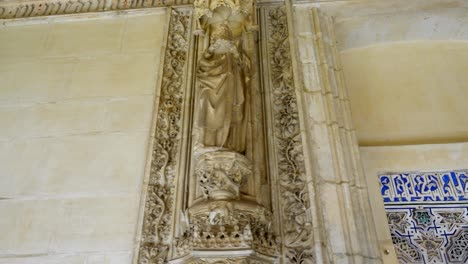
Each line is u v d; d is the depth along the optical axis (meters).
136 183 2.72
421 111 3.48
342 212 2.44
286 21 3.39
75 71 3.35
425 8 3.45
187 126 2.87
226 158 2.35
